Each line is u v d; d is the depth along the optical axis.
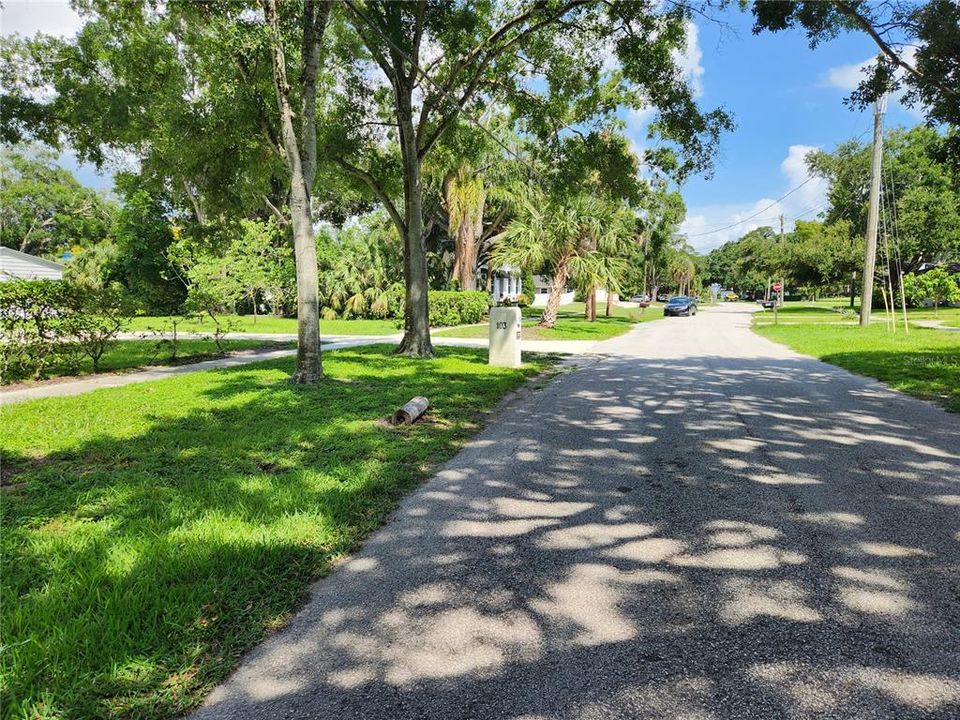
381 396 8.54
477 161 18.16
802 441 6.21
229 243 24.16
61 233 55.81
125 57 12.38
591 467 5.37
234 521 3.92
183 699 2.30
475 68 14.17
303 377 9.80
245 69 11.48
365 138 15.07
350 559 3.54
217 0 10.62
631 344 19.69
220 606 2.93
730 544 3.67
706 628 2.75
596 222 23.48
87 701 2.26
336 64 13.98
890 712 2.18
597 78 14.20
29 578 3.15
